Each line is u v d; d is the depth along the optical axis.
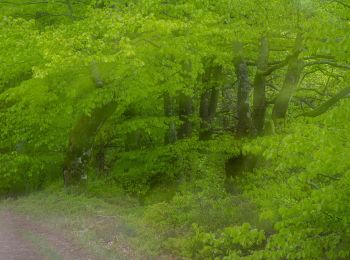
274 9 11.38
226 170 15.14
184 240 9.68
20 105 16.33
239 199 10.93
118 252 9.66
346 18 10.18
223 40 13.73
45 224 11.86
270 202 7.74
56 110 16.30
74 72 14.23
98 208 13.13
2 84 17.62
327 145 6.04
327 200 6.30
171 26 11.32
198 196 11.17
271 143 6.67
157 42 12.59
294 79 14.05
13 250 9.66
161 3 13.25
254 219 9.76
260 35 12.68
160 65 14.40
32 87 14.52
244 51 15.59
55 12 16.41
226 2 12.27
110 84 14.14
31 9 16.14
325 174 6.44
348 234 6.69
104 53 12.63
